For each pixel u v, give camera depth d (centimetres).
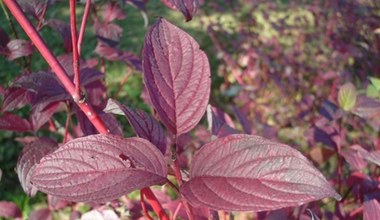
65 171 18
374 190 38
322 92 82
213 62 94
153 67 20
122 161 19
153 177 19
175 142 20
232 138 18
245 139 18
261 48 90
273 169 17
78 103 21
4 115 41
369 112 40
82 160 18
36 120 41
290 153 17
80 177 18
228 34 98
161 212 22
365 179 39
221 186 17
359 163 40
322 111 42
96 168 18
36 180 18
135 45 96
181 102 20
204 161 18
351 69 86
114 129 29
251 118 79
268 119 79
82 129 30
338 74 81
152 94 20
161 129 21
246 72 86
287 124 78
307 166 16
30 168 37
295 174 16
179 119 20
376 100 40
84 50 93
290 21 102
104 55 49
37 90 33
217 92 89
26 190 36
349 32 90
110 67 89
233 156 18
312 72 85
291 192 16
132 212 40
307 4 102
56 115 77
